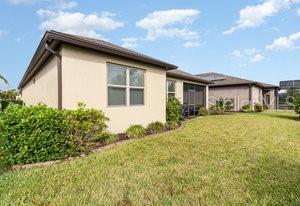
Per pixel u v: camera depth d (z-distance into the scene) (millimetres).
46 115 5684
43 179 4363
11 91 31734
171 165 5289
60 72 7496
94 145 7152
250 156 6098
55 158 5809
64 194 3744
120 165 5273
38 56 9719
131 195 3732
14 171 4859
